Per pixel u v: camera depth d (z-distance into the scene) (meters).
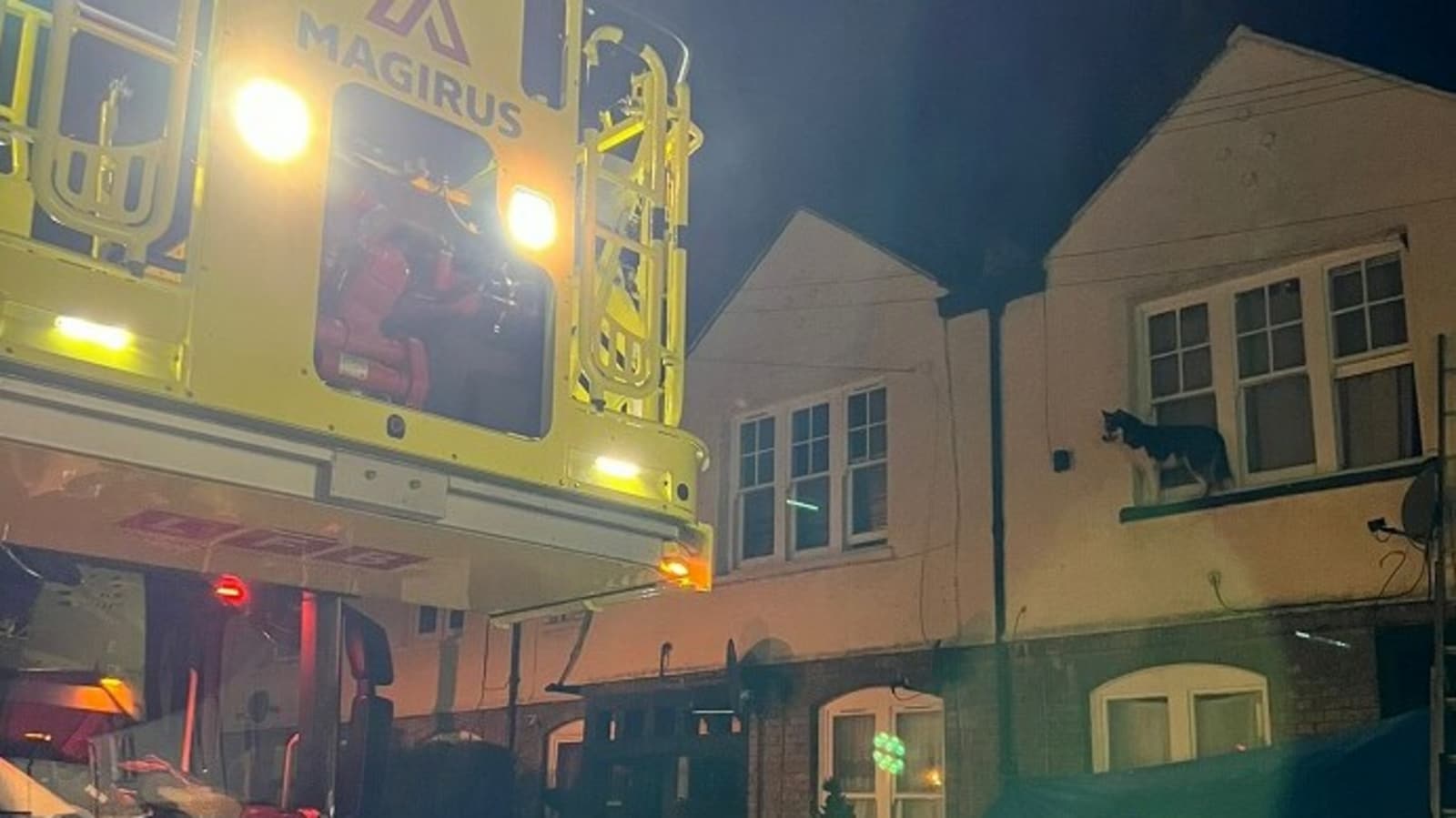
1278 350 8.34
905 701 9.50
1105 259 9.07
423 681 13.03
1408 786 6.50
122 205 3.40
